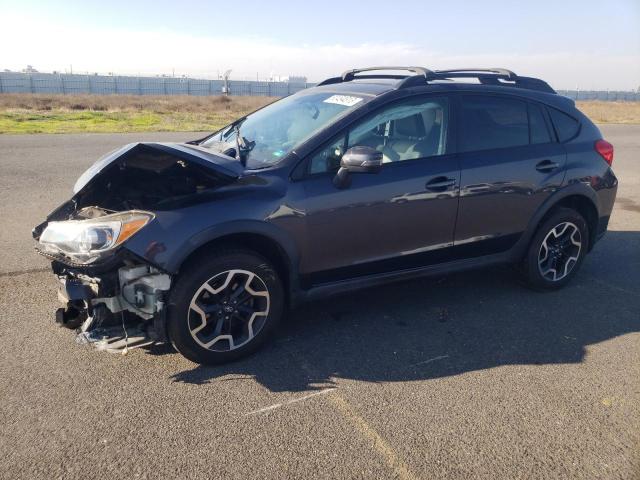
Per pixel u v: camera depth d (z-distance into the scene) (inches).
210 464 102.6
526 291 194.1
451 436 113.0
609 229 287.0
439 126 164.7
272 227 136.5
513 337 159.2
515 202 175.5
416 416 119.5
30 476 98.2
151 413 117.7
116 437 109.5
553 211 187.3
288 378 133.6
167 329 131.5
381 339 155.1
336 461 104.4
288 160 143.4
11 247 222.8
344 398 125.7
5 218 264.1
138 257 122.1
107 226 122.1
